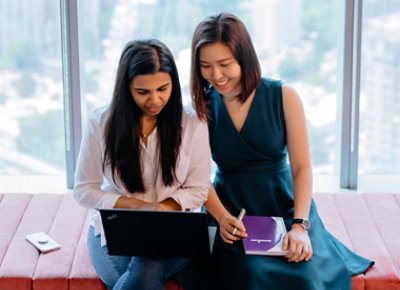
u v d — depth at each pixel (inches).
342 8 125.2
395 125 130.0
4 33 126.3
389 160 132.3
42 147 134.3
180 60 129.0
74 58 124.4
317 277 93.4
